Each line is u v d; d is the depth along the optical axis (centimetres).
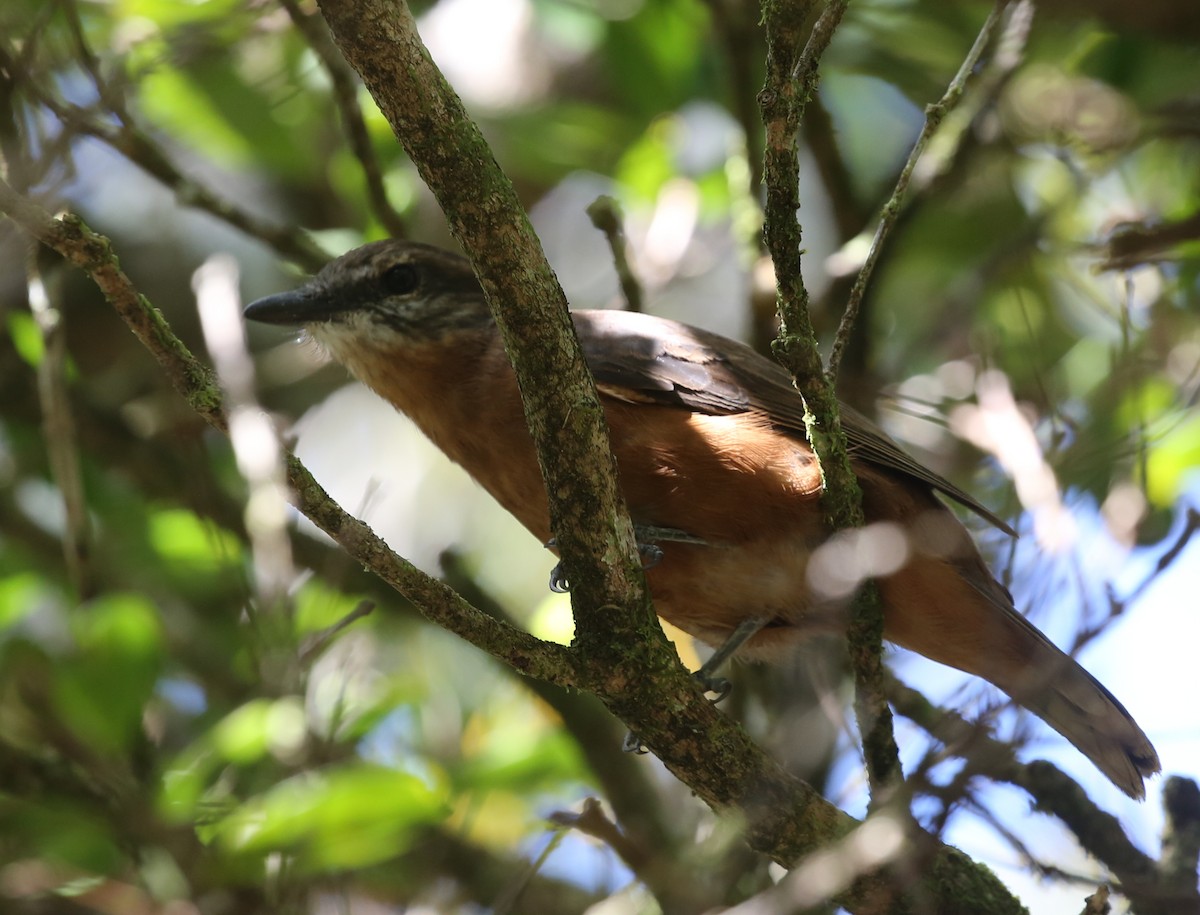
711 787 811
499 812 1189
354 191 1304
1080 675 950
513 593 1542
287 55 1280
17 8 1130
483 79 1515
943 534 961
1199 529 779
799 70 703
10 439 1295
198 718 1154
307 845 868
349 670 1084
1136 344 1093
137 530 1248
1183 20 1144
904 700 1030
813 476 945
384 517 1579
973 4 1259
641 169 1371
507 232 700
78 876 945
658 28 1373
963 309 1236
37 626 1255
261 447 901
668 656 781
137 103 1292
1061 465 984
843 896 831
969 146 1257
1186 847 884
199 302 1118
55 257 1085
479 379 1017
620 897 1006
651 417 966
